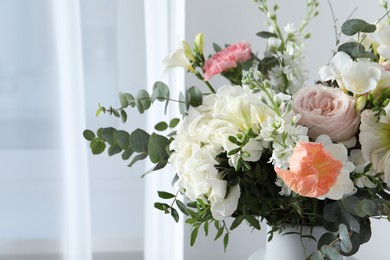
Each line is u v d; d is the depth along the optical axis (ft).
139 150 2.65
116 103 4.38
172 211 2.53
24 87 4.34
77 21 4.13
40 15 4.26
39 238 4.50
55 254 4.52
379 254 4.24
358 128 2.27
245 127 2.23
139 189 4.50
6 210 4.46
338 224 2.27
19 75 4.33
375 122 2.19
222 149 2.30
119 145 2.64
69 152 4.28
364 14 4.04
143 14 4.28
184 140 2.36
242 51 2.58
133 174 4.48
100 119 4.39
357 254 4.27
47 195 4.45
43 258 4.52
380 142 2.20
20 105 4.36
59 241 4.51
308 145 1.92
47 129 4.38
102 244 4.57
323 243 2.31
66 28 4.13
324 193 1.94
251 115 2.22
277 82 2.61
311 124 2.24
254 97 2.21
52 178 4.43
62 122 4.33
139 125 4.36
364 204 2.08
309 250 2.54
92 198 4.50
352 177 2.23
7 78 4.33
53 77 4.33
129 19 4.29
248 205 2.37
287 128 2.13
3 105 4.35
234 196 2.29
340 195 2.07
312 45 4.09
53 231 4.49
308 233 2.53
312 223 2.48
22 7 4.25
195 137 2.33
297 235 2.54
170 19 4.20
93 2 4.26
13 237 4.49
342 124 2.22
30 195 4.45
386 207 2.09
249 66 2.67
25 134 4.39
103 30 4.29
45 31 4.28
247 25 4.07
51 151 4.41
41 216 4.47
